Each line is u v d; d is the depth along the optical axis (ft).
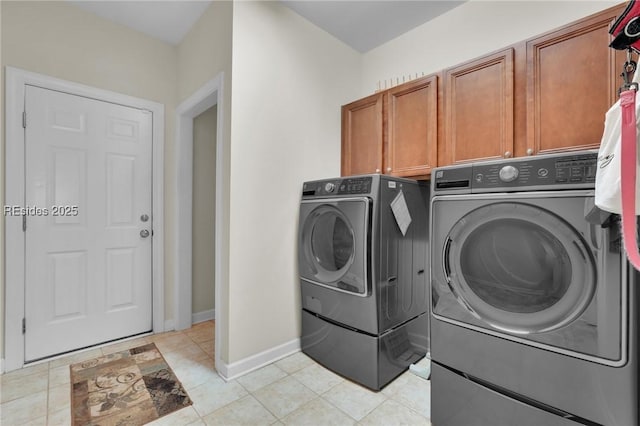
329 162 8.20
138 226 8.23
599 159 2.89
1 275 6.29
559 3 5.80
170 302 8.80
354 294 5.96
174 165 8.87
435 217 4.77
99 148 7.58
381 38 8.55
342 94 8.66
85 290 7.41
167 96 8.71
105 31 7.63
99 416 4.99
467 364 4.44
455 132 6.08
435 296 4.80
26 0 6.56
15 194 6.42
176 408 5.21
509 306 4.13
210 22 7.00
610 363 3.31
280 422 4.90
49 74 6.84
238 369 6.22
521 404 3.93
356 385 5.96
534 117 5.06
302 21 7.54
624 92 2.43
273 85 6.86
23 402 5.33
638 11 2.35
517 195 3.90
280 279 7.02
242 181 6.29
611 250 3.28
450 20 7.38
